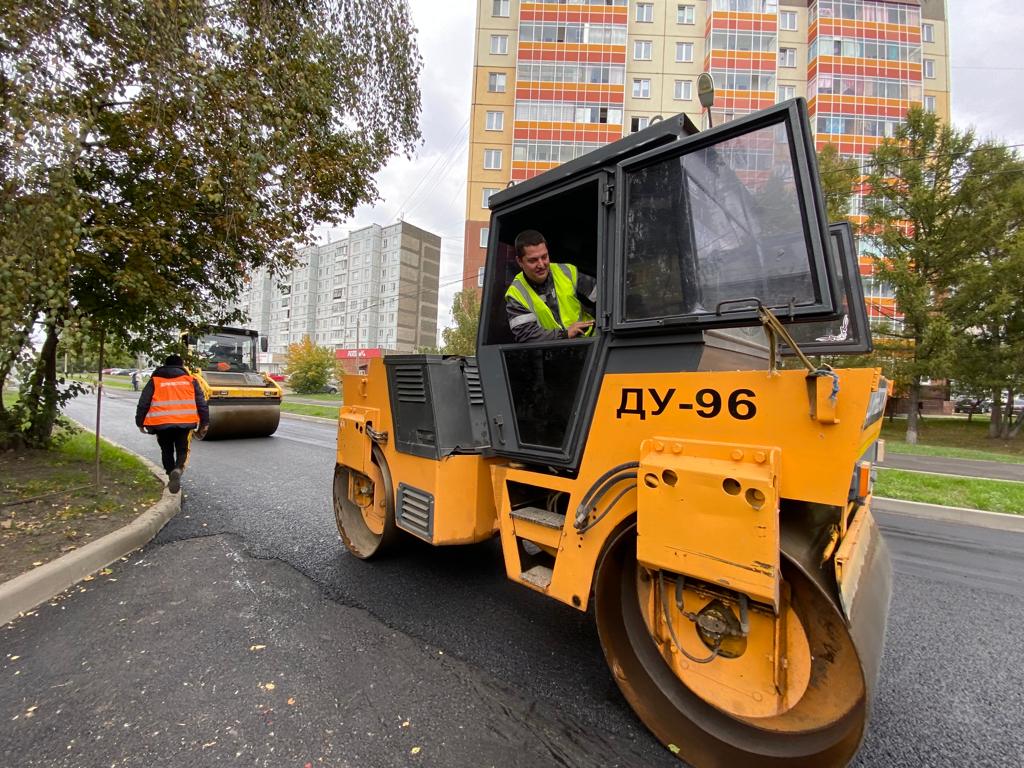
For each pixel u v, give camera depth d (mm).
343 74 6359
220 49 4781
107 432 11719
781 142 1831
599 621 2203
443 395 3176
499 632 2947
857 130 32469
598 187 2408
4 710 2195
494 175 35812
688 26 34625
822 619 1725
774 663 1812
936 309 18422
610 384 2188
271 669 2529
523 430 2738
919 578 4031
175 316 6555
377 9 6633
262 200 5898
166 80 4371
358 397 4305
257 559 4062
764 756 1821
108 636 2844
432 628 2984
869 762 1996
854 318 3111
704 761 1932
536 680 2479
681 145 2055
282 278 7805
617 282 2242
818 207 1742
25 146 3393
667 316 2080
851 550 1878
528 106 33500
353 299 85000
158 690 2346
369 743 2018
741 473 1673
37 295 3619
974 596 3666
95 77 4434
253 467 8047
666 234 2129
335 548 4352
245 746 1983
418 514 3244
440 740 2047
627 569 2193
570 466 2441
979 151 17609
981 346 19125
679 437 1943
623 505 2129
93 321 5750
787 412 1693
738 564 1667
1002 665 2734
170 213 5785
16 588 3119
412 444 3338
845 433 1583
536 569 2715
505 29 35719
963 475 9141
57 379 7277
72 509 4789
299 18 5664
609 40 33406
